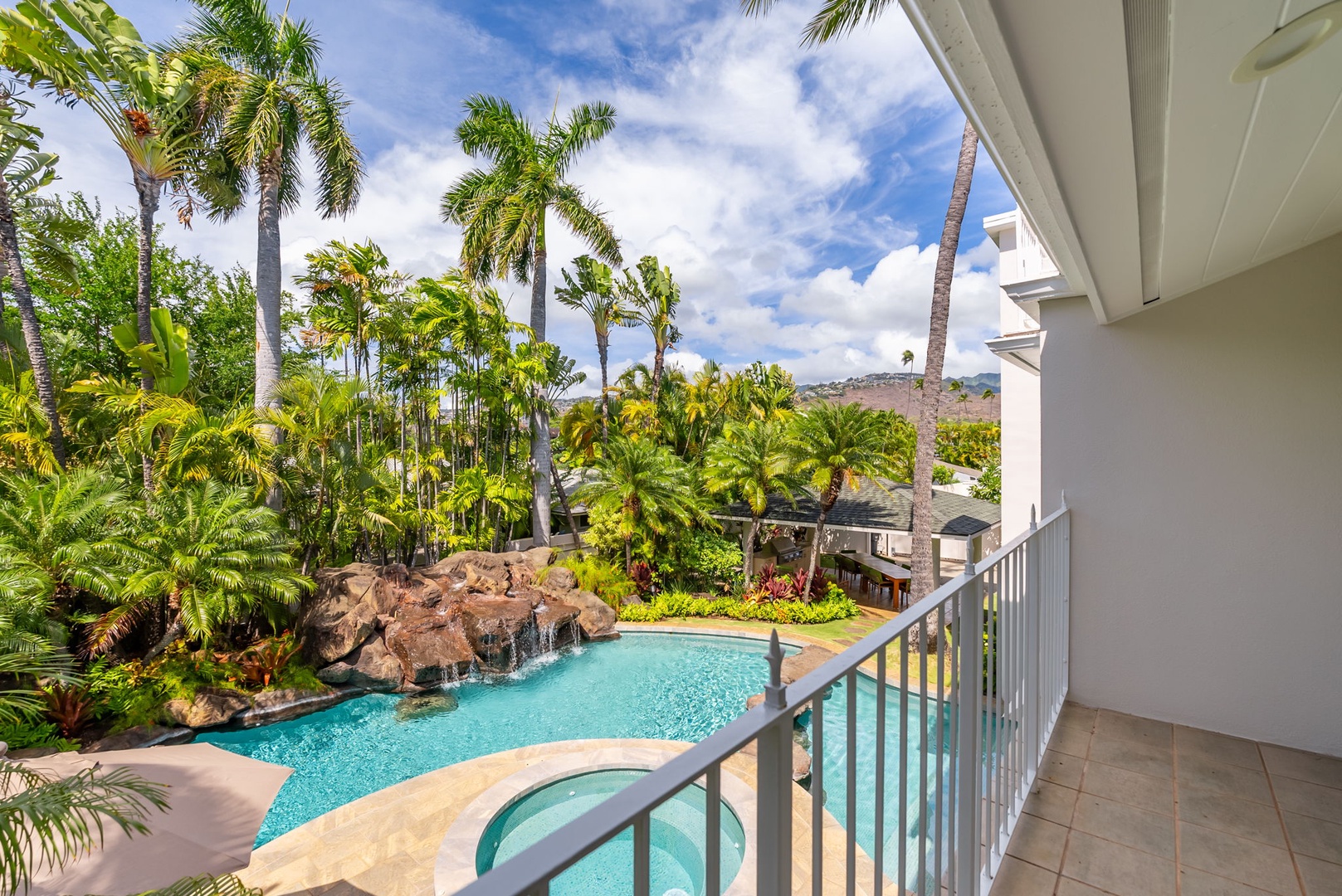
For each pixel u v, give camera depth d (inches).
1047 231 80.0
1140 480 145.3
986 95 48.7
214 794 188.9
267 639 446.6
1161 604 143.5
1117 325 147.6
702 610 618.5
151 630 422.6
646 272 871.7
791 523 729.0
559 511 945.5
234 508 436.1
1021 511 522.9
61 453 447.5
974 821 74.4
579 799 286.7
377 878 230.4
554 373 738.8
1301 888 86.7
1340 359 126.3
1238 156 64.9
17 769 146.9
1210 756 125.6
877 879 50.7
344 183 575.5
